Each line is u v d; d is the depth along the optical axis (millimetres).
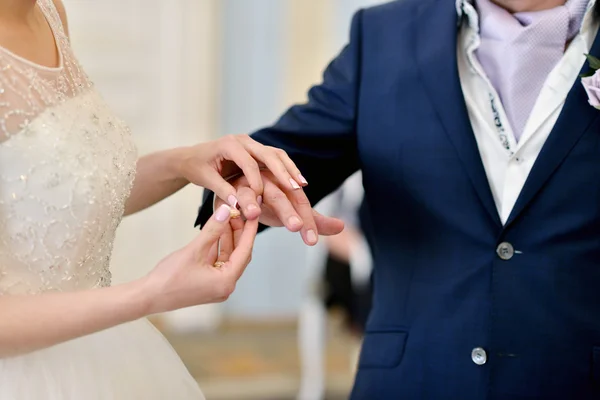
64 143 1331
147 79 5457
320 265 3869
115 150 1466
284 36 5672
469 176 1583
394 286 1672
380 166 1678
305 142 1711
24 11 1413
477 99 1643
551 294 1524
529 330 1533
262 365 4824
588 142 1530
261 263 5754
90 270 1445
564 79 1572
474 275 1572
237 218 1478
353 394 1693
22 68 1331
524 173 1581
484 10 1646
